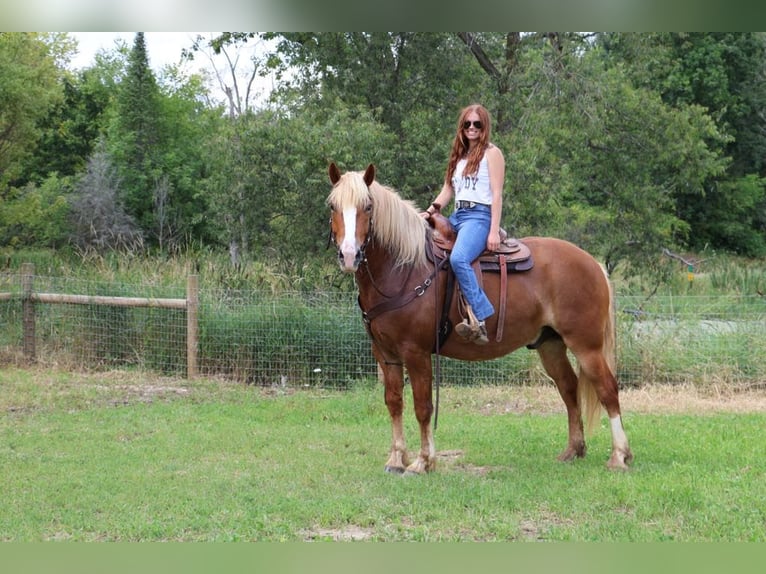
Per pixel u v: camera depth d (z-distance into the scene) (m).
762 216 41.06
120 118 37.03
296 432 7.98
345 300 11.25
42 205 27.03
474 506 5.28
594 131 17.53
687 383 10.30
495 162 6.02
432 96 17.88
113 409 9.03
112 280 12.83
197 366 11.06
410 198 16.39
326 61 17.30
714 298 12.07
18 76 20.03
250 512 5.17
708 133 19.53
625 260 20.84
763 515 4.93
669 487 5.46
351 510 5.15
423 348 6.07
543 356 6.71
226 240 17.08
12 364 11.45
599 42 20.78
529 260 6.17
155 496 5.60
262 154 14.55
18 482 5.97
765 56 37.62
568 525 4.90
